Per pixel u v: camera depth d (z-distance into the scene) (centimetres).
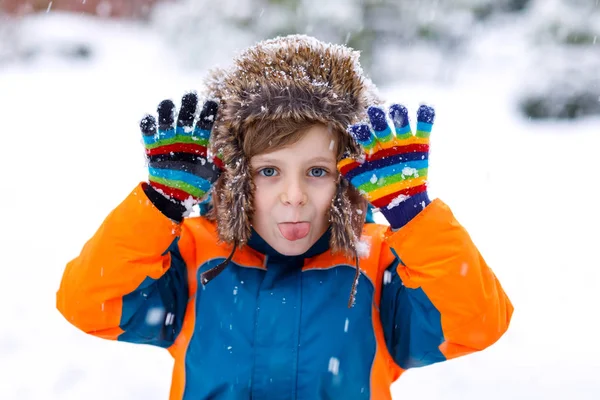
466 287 158
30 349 370
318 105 161
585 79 1253
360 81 171
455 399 321
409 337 171
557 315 423
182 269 180
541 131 1126
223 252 179
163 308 173
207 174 166
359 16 1441
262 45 173
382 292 180
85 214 650
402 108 162
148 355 367
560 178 808
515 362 358
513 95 1290
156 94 1378
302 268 177
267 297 172
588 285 475
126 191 745
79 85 1446
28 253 532
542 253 545
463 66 1466
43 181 776
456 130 1097
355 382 169
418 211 161
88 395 328
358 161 162
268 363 168
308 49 169
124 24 2191
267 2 1474
